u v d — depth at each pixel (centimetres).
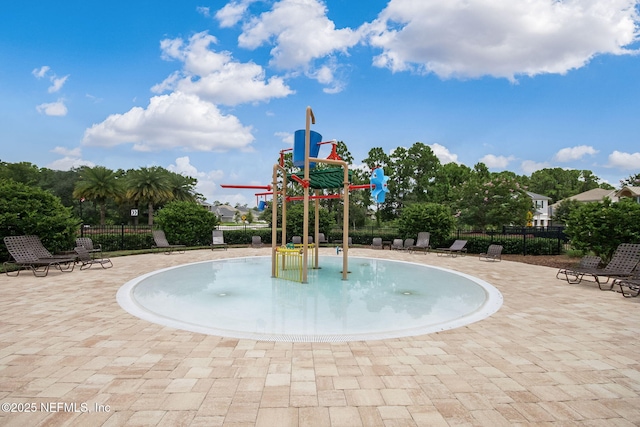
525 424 281
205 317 630
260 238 1958
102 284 867
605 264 1221
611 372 384
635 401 322
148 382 346
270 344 462
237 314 653
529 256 1580
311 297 802
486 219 2933
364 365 396
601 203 1205
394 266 1316
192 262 1343
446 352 439
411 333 517
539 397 326
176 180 4156
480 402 315
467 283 979
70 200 4462
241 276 1076
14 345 446
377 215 3891
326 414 292
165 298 782
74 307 641
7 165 4150
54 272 1062
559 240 1628
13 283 875
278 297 800
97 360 400
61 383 343
